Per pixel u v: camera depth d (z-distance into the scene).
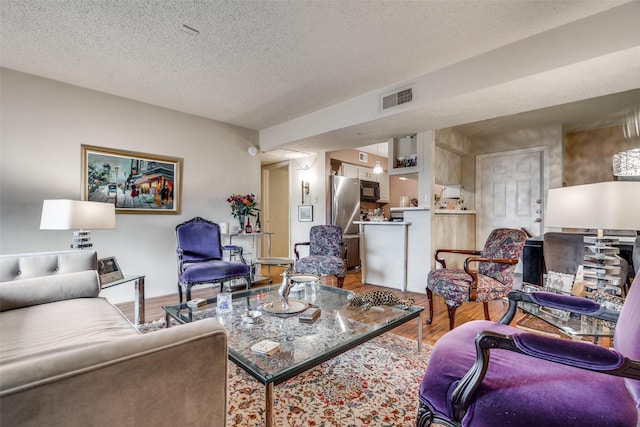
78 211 2.49
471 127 4.89
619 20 2.03
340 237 3.97
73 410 0.65
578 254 2.32
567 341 0.86
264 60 2.72
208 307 2.09
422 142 4.00
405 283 4.05
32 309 1.73
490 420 0.91
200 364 0.84
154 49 2.53
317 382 1.77
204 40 2.41
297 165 5.80
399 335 2.48
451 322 2.44
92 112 3.28
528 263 3.30
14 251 2.82
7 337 1.35
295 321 1.84
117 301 3.42
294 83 3.19
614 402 0.86
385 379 1.80
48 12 2.05
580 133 5.11
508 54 2.48
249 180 4.73
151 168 3.69
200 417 0.84
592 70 2.28
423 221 3.95
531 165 4.95
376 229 4.36
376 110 3.38
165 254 3.80
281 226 6.89
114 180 3.41
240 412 1.50
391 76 3.04
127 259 3.50
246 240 4.53
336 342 1.54
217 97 3.53
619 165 4.09
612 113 4.24
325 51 2.58
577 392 0.90
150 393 0.75
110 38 2.37
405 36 2.37
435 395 1.05
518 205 5.08
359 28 2.27
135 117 3.58
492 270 2.64
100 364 0.69
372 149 6.77
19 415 0.59
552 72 2.31
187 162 4.02
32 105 2.93
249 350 1.46
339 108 3.76
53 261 2.12
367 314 1.97
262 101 3.68
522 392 0.91
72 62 2.73
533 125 4.80
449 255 4.57
